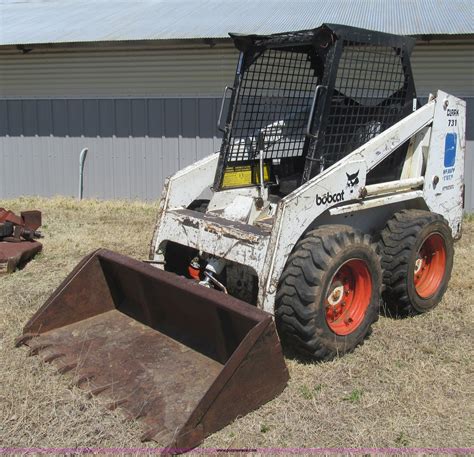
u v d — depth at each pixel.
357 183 4.12
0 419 3.20
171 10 13.26
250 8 12.73
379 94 4.53
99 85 11.94
